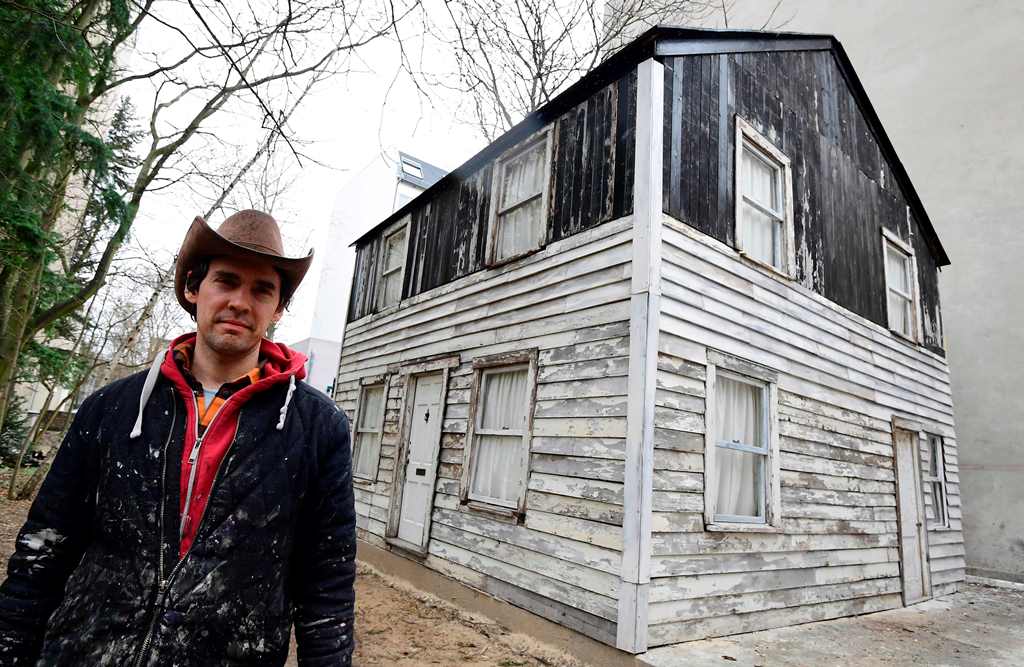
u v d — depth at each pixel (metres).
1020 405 10.77
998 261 11.48
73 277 8.56
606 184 5.37
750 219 6.20
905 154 13.27
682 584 4.53
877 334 7.82
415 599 6.31
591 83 5.79
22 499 9.62
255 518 1.36
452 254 7.82
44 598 1.33
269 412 1.49
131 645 1.22
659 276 4.70
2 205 5.32
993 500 10.78
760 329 5.75
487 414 6.43
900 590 7.23
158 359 1.51
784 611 5.50
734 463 5.45
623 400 4.61
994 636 5.96
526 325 5.98
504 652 4.75
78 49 5.50
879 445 7.36
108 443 1.38
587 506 4.71
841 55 7.98
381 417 8.50
